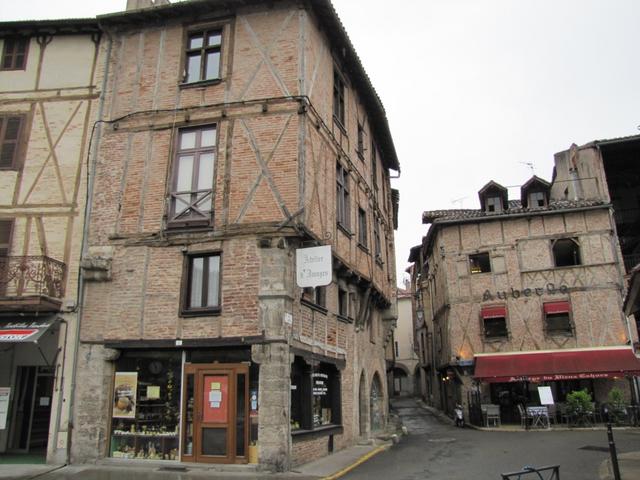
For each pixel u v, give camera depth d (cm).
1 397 1155
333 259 1254
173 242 1123
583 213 2286
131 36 1310
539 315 2242
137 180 1191
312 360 1143
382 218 1992
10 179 1250
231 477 918
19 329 1100
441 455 1243
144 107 1240
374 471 1017
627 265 2447
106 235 1173
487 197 2575
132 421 1073
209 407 1034
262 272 1059
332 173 1341
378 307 1912
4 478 935
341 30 1355
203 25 1273
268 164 1131
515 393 2225
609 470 964
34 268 1137
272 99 1171
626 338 2125
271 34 1224
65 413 1087
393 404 3772
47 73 1317
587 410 1950
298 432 1054
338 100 1473
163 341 1069
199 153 1184
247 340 1024
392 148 2061
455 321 2344
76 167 1241
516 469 1020
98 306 1133
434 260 2833
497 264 2344
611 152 2447
